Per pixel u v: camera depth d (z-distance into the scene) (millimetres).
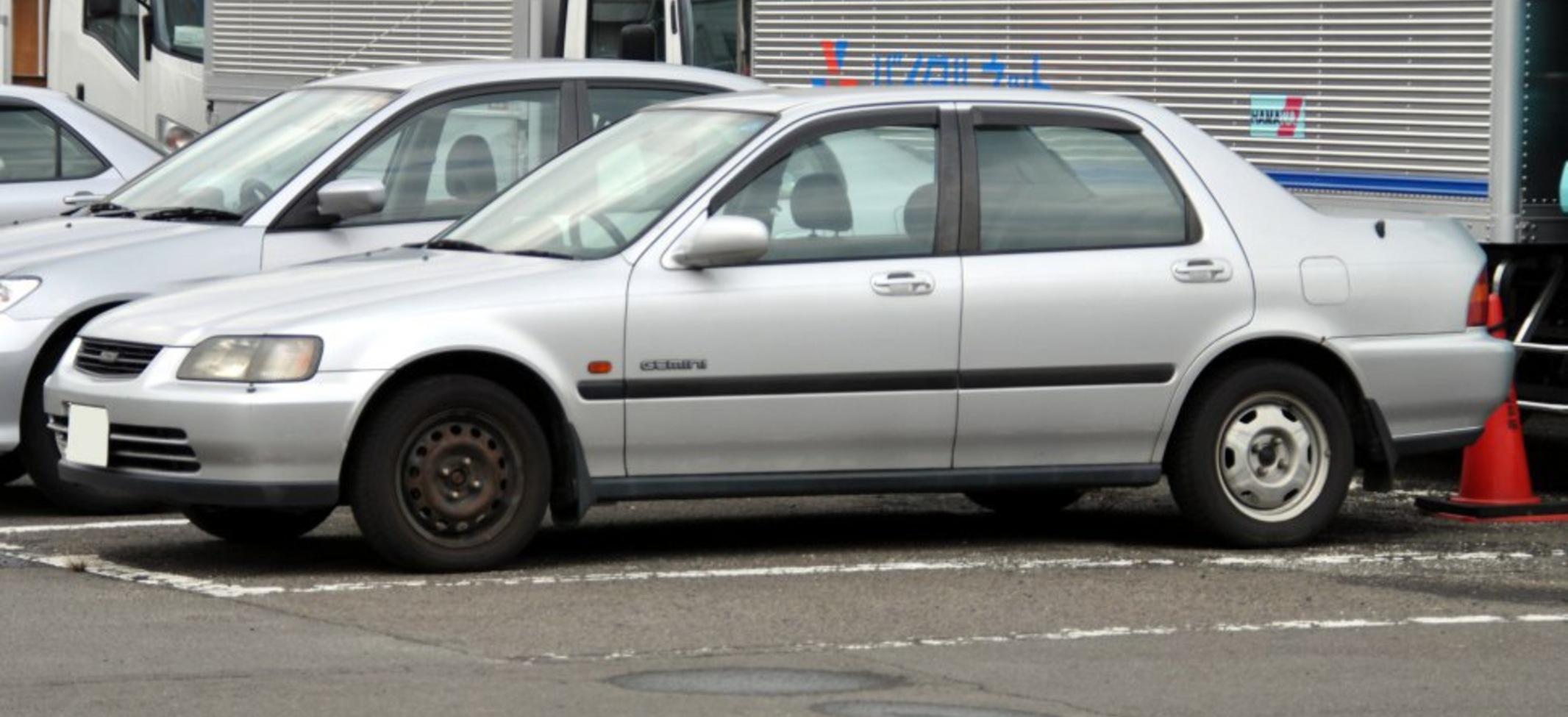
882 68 15750
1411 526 11836
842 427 10367
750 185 10406
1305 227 11055
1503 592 9922
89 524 11727
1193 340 10773
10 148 14875
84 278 11938
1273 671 8273
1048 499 11961
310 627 8891
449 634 8797
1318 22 13375
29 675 7969
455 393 9953
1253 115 13734
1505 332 12727
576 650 8523
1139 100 11164
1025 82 14898
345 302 9992
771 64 16406
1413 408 11180
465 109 12938
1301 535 11008
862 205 10508
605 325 10078
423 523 10023
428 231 12617
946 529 11734
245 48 21281
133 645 8508
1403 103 13008
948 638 8844
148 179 13281
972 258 10547
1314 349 11070
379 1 20031
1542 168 12672
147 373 10016
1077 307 10609
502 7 19156
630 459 10188
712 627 8992
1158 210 10875
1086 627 9070
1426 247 11266
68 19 24953
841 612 9352
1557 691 7988
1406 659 8516
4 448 11867
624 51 20125
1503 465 12203
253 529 11055
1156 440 10820
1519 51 12539
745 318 10219
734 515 12172
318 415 9727
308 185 12445
